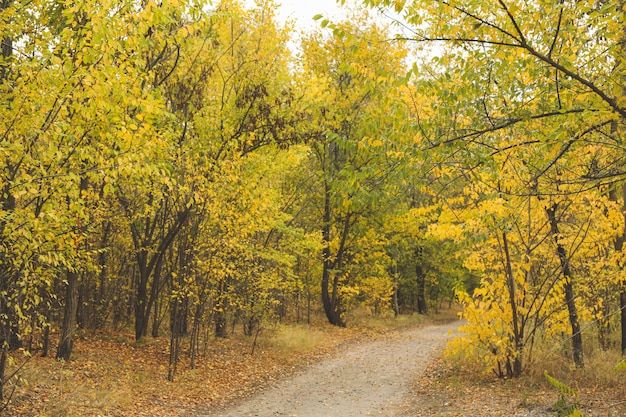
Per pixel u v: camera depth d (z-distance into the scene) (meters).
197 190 10.73
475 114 5.38
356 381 12.05
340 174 5.60
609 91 5.08
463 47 5.24
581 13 4.98
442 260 30.28
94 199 10.05
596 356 10.76
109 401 8.36
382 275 27.16
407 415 8.58
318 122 16.94
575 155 6.02
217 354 14.01
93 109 5.74
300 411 9.20
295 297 22.88
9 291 6.07
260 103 13.52
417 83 5.34
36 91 5.47
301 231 17.38
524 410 7.79
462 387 10.15
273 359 14.54
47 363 9.88
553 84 5.19
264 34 13.55
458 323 29.52
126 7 5.98
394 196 5.90
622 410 7.11
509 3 4.72
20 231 5.22
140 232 14.92
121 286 15.94
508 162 7.23
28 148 5.55
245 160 12.76
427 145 5.32
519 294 10.58
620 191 9.53
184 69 12.69
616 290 11.45
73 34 5.79
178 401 9.40
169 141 10.45
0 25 6.22
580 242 10.08
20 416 6.89
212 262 11.48
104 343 13.02
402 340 20.30
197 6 7.21
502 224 7.06
